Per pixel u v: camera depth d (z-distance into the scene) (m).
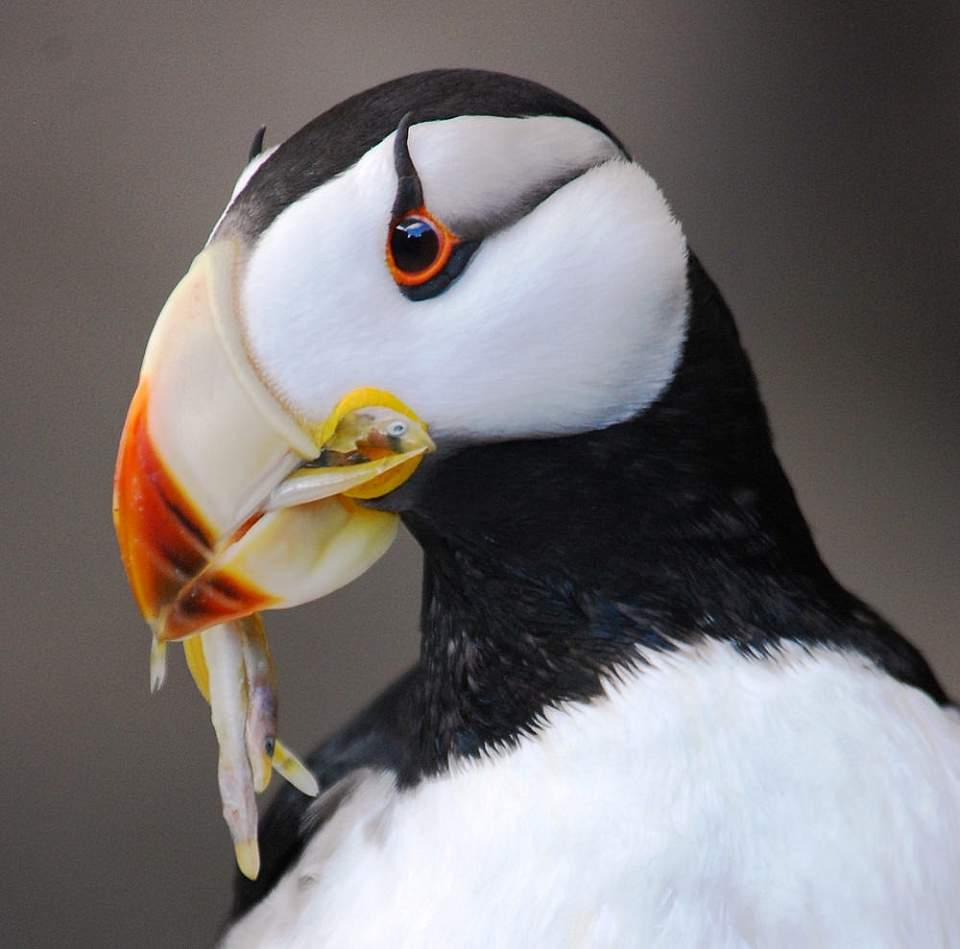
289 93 8.90
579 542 3.88
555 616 3.89
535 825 3.70
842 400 8.98
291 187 3.72
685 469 3.87
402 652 8.79
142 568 3.67
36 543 8.98
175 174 8.93
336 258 3.63
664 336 3.79
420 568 8.77
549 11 8.73
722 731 3.70
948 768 3.80
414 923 3.73
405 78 3.87
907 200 8.80
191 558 3.67
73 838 8.92
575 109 3.86
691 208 8.84
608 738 3.75
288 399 3.67
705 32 8.71
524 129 3.70
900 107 8.70
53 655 8.98
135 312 8.96
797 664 3.85
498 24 8.77
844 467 9.00
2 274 8.95
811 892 3.57
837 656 3.91
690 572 3.89
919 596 8.98
